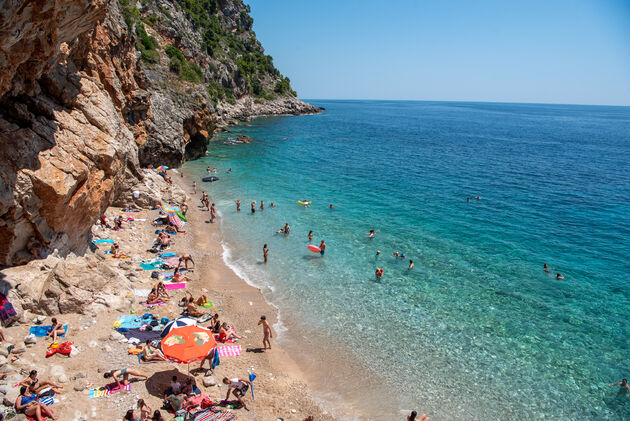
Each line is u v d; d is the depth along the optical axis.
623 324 20.86
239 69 145.50
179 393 13.97
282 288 23.77
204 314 19.95
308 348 18.50
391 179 52.94
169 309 19.84
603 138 115.94
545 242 31.78
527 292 23.89
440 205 41.25
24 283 16.00
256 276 25.19
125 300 18.98
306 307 21.81
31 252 17.14
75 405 12.55
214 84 122.69
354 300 22.59
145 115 45.38
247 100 150.75
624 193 47.62
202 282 23.89
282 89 176.25
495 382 16.70
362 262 27.45
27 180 16.23
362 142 91.62
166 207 33.34
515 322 20.84
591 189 49.44
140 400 12.20
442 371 17.25
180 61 68.12
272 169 57.41
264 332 18.09
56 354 14.60
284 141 88.06
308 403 15.20
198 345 14.37
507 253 29.50
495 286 24.53
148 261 24.98
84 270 18.48
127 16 51.31
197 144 62.84
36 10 12.70
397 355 18.17
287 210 38.50
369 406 15.35
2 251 16.16
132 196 34.06
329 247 29.89
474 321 20.83
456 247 30.42
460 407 15.45
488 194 46.06
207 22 140.62
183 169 54.47
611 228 35.19
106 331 16.67
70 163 18.61
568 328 20.42
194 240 30.23
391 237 32.16
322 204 40.75
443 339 19.33
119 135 24.53
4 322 15.02
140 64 42.97
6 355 13.58
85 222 20.86
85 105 21.92
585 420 14.95
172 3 105.00
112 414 12.55
